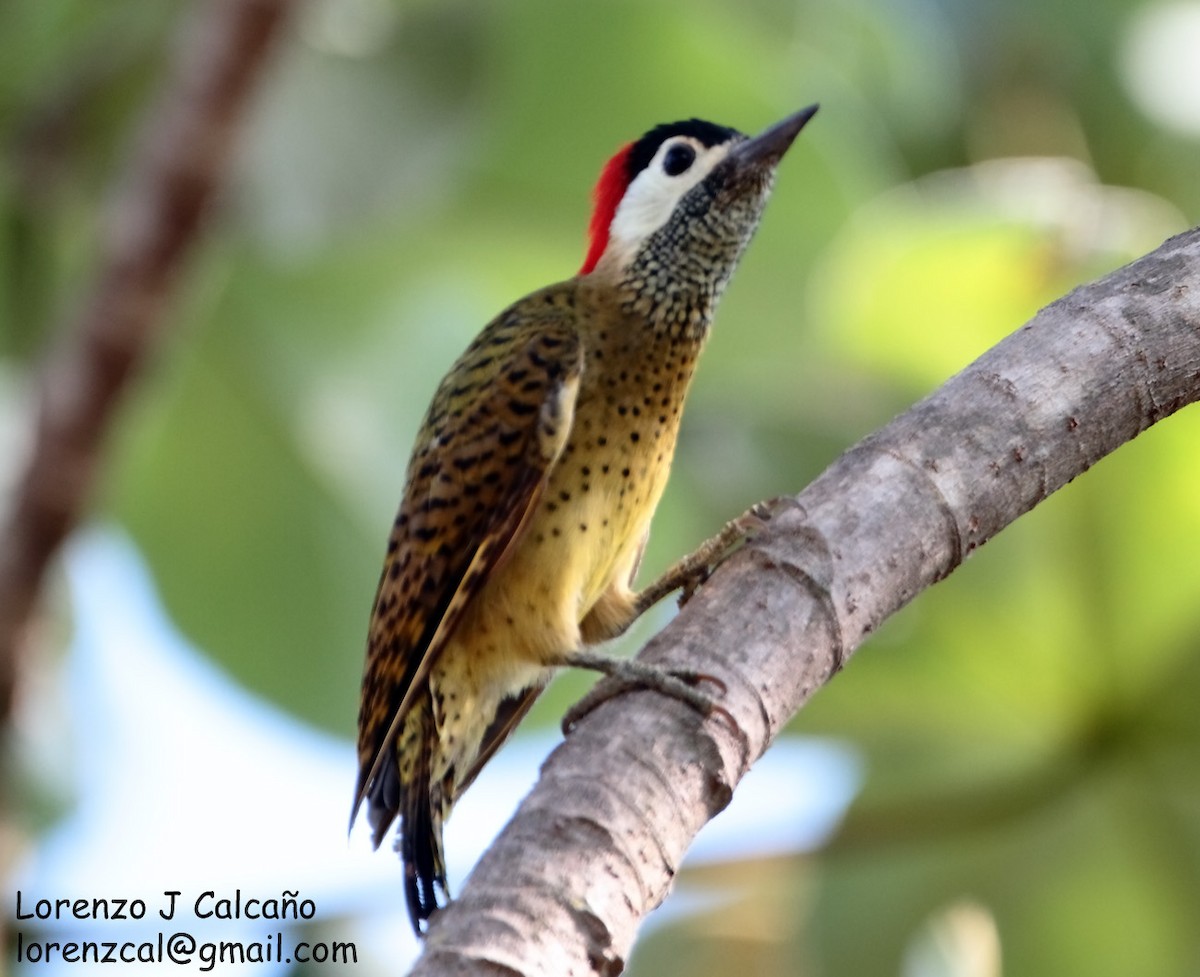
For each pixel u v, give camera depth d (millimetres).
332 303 12445
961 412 6398
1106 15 12445
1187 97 12367
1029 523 9875
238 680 12484
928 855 10188
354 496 12625
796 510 6297
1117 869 9922
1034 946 10047
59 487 10055
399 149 11328
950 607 9961
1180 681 9797
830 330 11070
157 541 12594
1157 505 9734
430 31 11438
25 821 11758
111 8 11039
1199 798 9820
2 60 11000
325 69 11234
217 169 10219
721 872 10039
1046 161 12078
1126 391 6449
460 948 5203
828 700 10242
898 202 11758
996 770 10086
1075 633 9875
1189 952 9914
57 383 10117
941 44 12547
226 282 12180
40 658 10086
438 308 12797
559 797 5621
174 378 12328
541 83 12086
